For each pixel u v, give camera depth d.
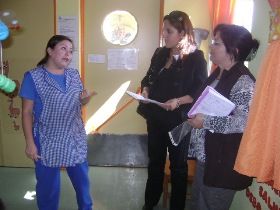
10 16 1.88
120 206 2.51
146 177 3.10
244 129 1.27
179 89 1.99
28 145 1.86
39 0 3.09
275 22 1.07
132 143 3.35
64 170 3.23
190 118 1.44
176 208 2.19
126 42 3.19
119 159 3.36
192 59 1.97
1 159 3.34
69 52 1.85
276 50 1.06
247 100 1.28
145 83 2.24
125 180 3.02
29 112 1.85
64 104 1.83
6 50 3.17
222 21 2.38
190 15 2.95
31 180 2.99
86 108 3.33
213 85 1.55
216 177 1.36
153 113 2.08
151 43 3.19
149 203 2.36
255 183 1.70
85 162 2.05
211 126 1.32
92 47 3.22
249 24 2.28
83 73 3.23
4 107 3.24
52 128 1.86
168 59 2.08
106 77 3.28
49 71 1.88
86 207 2.09
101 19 3.16
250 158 1.15
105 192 2.75
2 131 3.29
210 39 2.87
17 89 3.21
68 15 3.03
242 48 1.36
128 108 3.31
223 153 1.35
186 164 2.14
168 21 1.93
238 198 2.04
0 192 2.71
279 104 1.05
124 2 3.13
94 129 3.35
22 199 2.58
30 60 3.18
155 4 3.12
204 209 1.51
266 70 1.09
